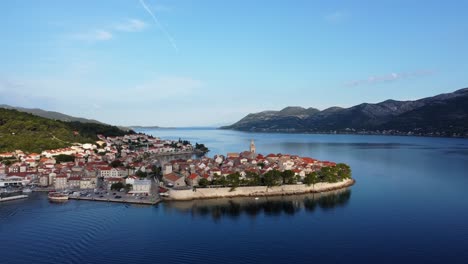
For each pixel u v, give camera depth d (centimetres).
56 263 15275
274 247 17012
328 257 15950
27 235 18438
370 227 19725
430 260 15662
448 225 19988
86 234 18600
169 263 15350
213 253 16325
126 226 19862
